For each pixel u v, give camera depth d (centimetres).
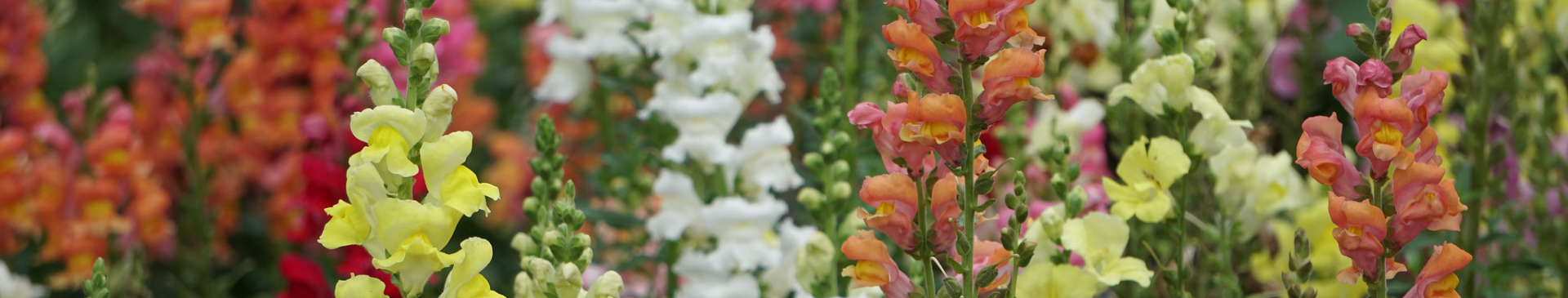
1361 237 158
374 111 155
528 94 348
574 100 288
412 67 156
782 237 206
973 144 159
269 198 308
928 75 158
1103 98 288
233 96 296
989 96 158
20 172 259
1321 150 160
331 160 222
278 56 288
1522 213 214
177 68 293
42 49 335
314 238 208
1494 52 212
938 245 161
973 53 157
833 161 201
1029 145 228
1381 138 157
